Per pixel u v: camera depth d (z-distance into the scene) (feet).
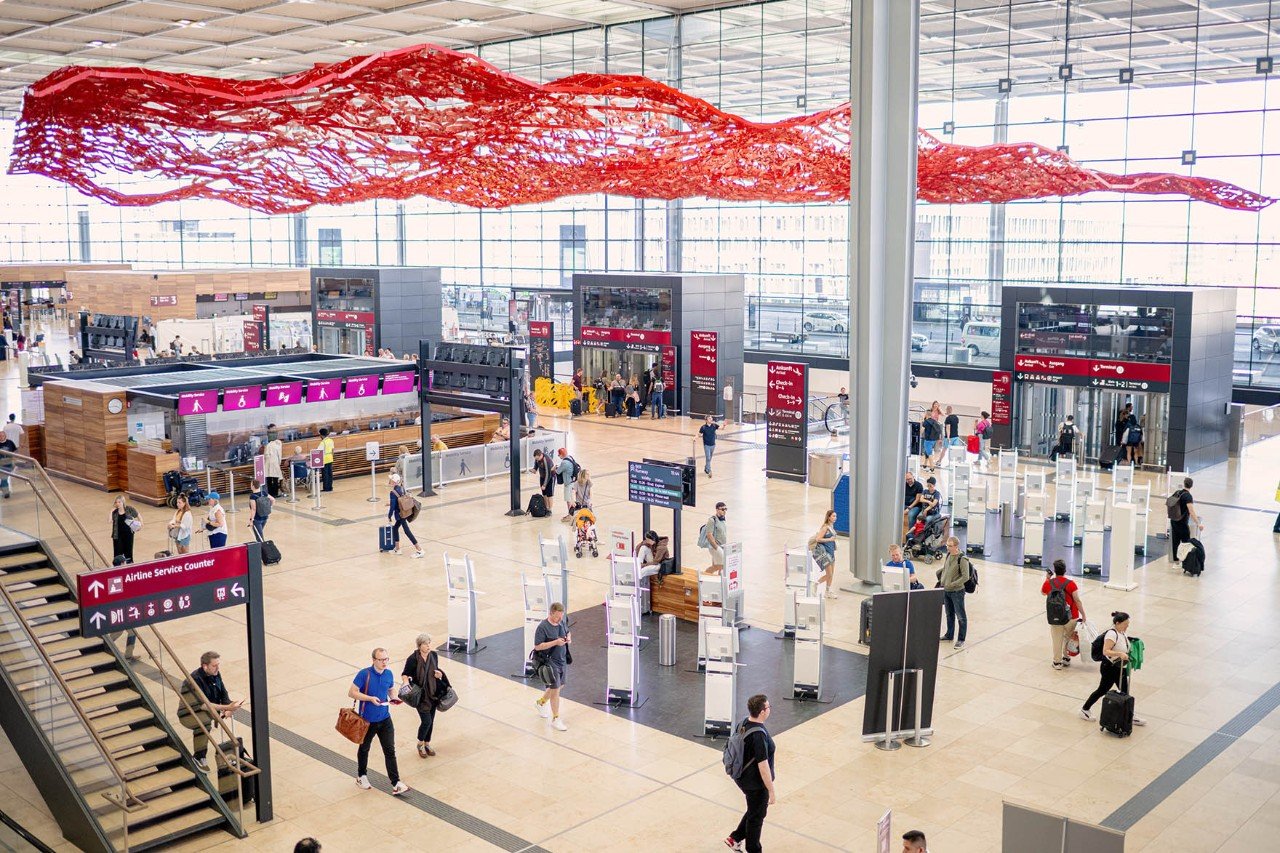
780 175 57.31
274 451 84.48
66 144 35.83
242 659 50.60
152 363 105.60
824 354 138.51
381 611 57.62
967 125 120.26
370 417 98.73
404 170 43.09
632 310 128.88
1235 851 33.63
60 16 123.44
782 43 124.77
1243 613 56.95
